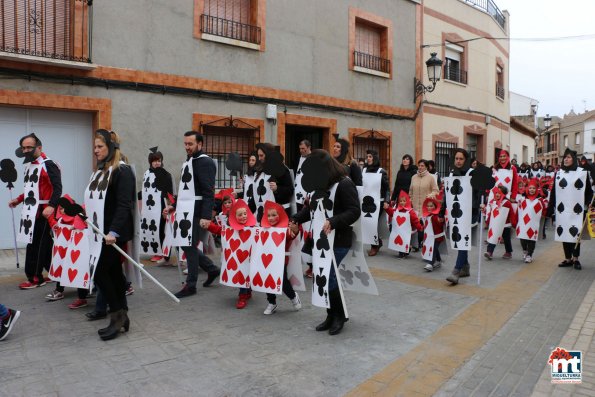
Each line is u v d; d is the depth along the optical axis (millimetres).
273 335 4762
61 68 8500
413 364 4117
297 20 11977
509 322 5270
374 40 14508
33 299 5895
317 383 3713
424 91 15516
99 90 8930
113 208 4688
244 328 4957
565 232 8156
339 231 4785
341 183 4652
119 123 9172
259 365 4023
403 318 5367
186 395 3469
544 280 7289
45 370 3840
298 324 5121
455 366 4090
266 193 6535
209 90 10344
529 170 18453
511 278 7406
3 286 6484
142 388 3557
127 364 3982
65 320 5109
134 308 5590
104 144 4672
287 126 12609
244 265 5598
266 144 6633
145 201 8039
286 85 11789
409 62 15258
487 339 4738
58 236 5566
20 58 7926
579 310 5691
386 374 3902
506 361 4199
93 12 8789
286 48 11758
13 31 8297
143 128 9461
